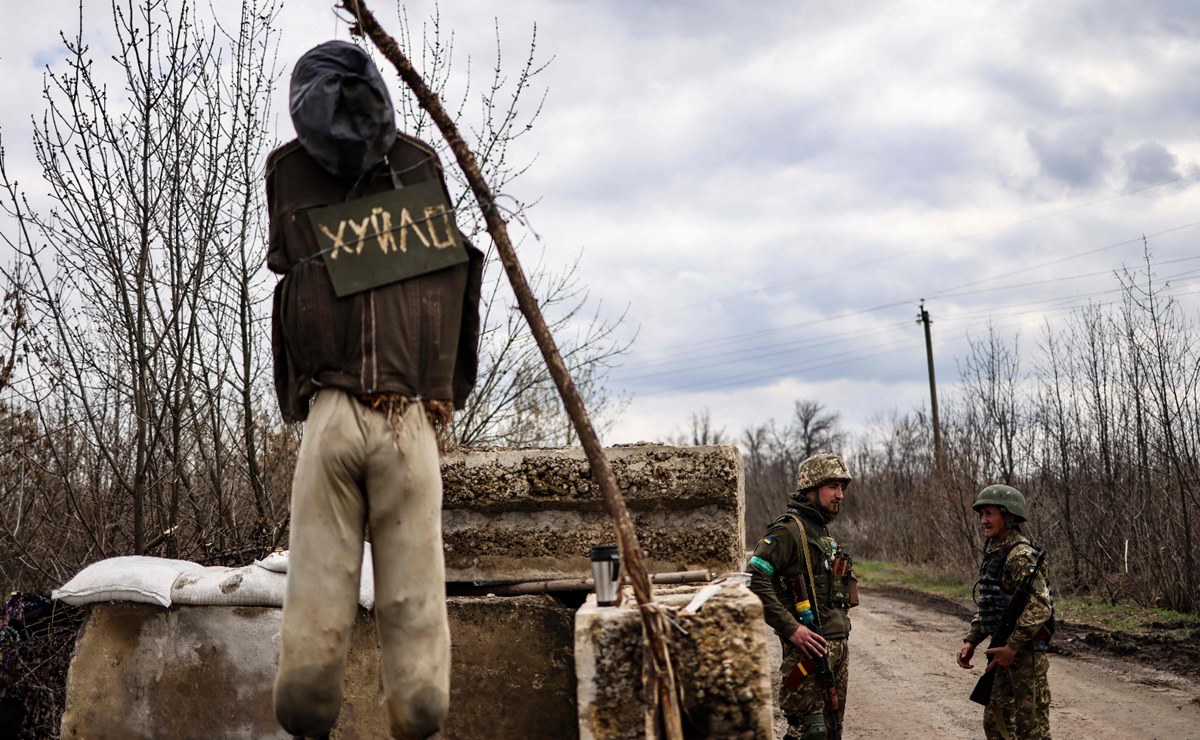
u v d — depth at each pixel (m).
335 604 2.80
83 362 6.62
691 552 4.42
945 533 20.94
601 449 3.02
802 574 6.09
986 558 6.45
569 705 4.18
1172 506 14.38
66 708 4.59
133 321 6.64
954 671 10.95
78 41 6.29
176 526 6.41
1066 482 16.94
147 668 4.57
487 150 7.61
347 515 2.82
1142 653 11.34
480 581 4.49
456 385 3.27
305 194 2.95
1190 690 9.54
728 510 4.41
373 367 2.81
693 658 3.00
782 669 6.07
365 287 2.84
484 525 4.52
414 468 2.82
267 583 4.45
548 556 4.48
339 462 2.79
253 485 6.79
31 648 5.32
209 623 4.52
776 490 47.19
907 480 29.44
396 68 3.06
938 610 16.55
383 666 2.87
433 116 3.07
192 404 6.71
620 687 2.99
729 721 2.98
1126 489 16.08
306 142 2.91
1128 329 15.26
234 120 6.72
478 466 4.52
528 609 4.23
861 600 18.62
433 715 2.82
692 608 3.04
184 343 6.52
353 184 2.96
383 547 2.83
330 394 2.84
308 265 2.87
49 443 6.49
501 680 4.21
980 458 19.72
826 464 6.25
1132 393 15.62
